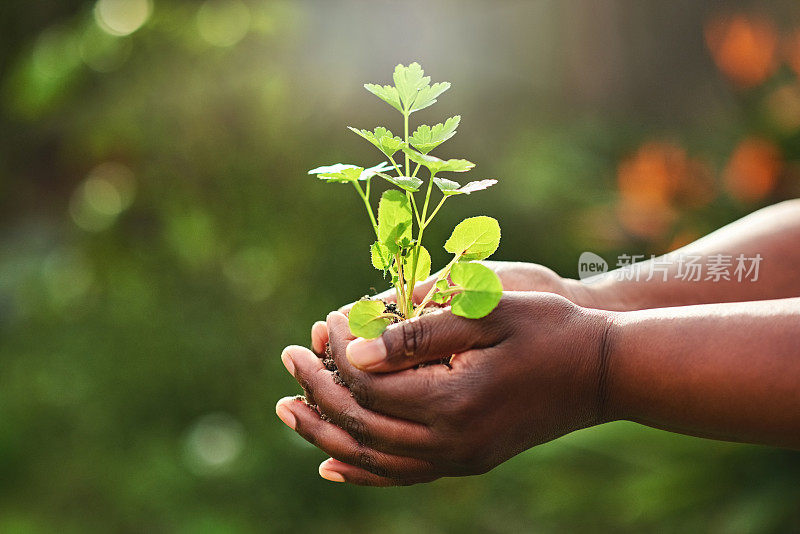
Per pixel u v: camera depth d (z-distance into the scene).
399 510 2.78
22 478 2.88
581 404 0.88
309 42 3.09
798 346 0.80
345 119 3.35
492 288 0.82
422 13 3.43
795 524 1.97
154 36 3.02
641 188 2.19
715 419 0.84
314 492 2.76
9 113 3.76
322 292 3.17
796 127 2.00
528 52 3.74
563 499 2.49
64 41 3.24
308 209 3.28
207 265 3.28
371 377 0.86
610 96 3.75
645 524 2.41
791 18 2.88
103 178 3.49
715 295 1.18
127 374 3.15
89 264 3.49
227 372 3.09
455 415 0.84
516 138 3.70
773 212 1.24
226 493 2.74
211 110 3.08
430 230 3.22
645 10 3.65
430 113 3.69
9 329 3.61
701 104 3.55
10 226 3.98
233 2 3.02
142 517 2.67
